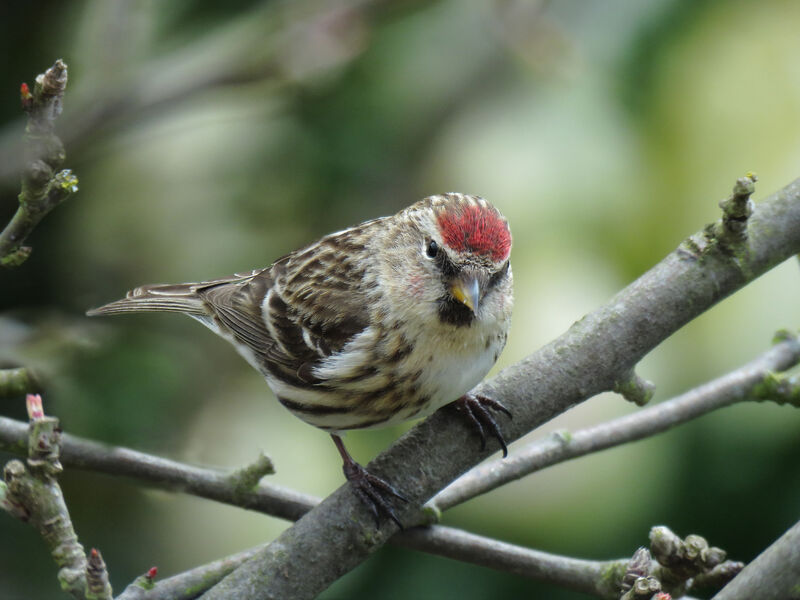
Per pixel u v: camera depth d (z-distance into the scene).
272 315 8.16
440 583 9.70
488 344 7.35
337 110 11.13
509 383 6.62
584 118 10.08
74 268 10.95
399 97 11.08
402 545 6.97
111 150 10.99
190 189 11.19
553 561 6.88
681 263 6.59
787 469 9.23
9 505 5.67
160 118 10.72
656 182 9.80
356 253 7.91
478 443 6.56
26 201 5.82
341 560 6.27
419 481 6.46
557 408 6.61
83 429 5.67
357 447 9.58
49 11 11.16
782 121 9.72
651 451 9.38
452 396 6.70
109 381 5.68
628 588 6.32
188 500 9.94
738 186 6.30
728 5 10.04
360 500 6.34
